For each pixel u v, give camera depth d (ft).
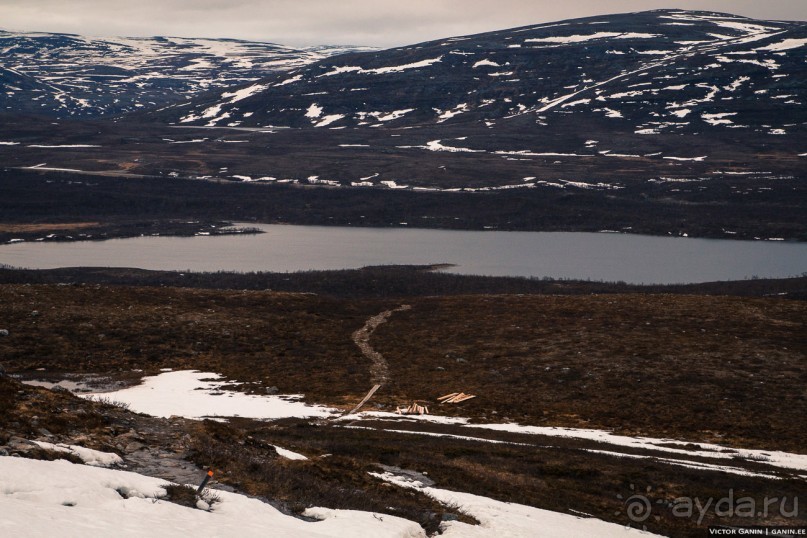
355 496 79.20
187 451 79.25
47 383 201.77
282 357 243.40
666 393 205.16
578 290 501.97
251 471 78.84
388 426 165.37
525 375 224.12
